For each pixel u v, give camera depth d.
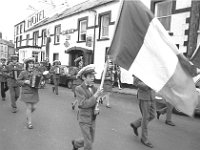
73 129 5.78
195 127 6.37
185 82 3.69
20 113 7.28
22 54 28.61
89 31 18.41
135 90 13.40
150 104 4.91
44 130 5.64
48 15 29.59
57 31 23.78
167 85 3.61
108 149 4.57
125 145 4.80
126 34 3.74
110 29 16.25
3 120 6.41
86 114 3.64
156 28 3.76
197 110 7.35
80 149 4.51
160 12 13.26
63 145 4.71
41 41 27.44
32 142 4.84
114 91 13.05
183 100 3.70
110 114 7.48
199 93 7.34
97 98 3.59
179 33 12.01
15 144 4.71
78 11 19.59
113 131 5.71
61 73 14.86
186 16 11.66
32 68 5.86
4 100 9.34
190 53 10.99
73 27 20.62
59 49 22.89
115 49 3.80
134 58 3.71
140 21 3.76
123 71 14.84
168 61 3.61
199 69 4.89
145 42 3.73
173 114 7.89
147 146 4.80
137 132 5.34
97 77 17.11
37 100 5.94
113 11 15.98
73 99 10.12
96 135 5.37
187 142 5.15
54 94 11.48
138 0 3.84
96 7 17.59
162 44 3.70
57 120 6.57
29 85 5.77
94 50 17.75
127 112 7.80
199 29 11.20
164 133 5.72
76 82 8.40
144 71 3.66
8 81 7.28
